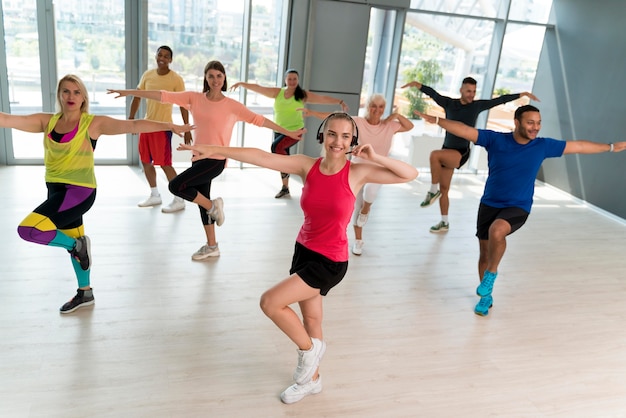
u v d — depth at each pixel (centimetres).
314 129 729
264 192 621
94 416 253
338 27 689
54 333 314
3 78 598
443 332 361
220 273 411
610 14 675
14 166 623
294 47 679
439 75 775
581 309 414
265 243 476
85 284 341
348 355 323
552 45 770
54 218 301
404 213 603
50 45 604
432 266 467
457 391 300
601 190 687
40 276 378
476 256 499
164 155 523
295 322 254
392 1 699
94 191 317
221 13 652
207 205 413
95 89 637
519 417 283
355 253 472
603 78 689
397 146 800
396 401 286
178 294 374
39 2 586
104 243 441
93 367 288
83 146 303
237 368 300
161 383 281
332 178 243
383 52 743
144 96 392
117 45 627
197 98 403
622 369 337
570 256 524
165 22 631
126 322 333
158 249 441
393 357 326
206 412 263
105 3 608
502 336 364
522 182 367
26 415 250
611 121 677
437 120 374
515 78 801
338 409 275
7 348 296
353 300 392
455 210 633
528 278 463
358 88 726
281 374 298
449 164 529
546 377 321
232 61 679
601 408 297
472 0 740
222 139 404
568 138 746
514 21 757
